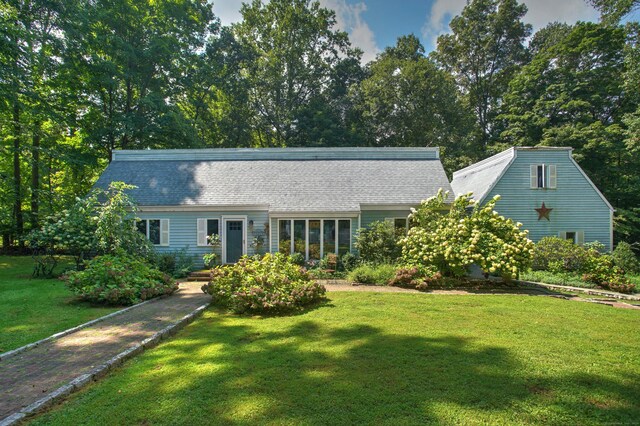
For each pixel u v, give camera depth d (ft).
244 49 112.06
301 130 112.37
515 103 100.48
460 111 108.68
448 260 39.50
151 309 27.40
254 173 60.75
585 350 17.89
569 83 89.81
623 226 75.56
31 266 54.54
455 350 17.67
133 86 84.94
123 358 16.78
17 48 56.08
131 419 11.50
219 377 14.49
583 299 32.63
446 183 57.62
